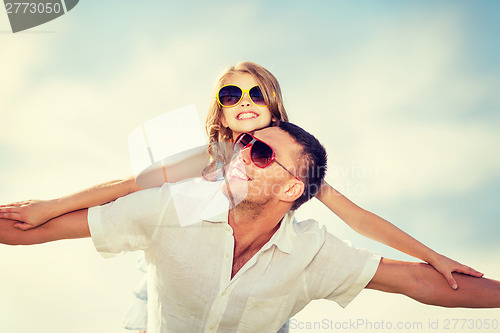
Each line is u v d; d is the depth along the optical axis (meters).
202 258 2.25
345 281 2.38
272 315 2.35
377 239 2.95
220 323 2.30
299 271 2.33
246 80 3.45
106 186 2.56
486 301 2.41
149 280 2.41
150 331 2.42
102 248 2.30
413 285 2.42
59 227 2.32
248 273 2.30
